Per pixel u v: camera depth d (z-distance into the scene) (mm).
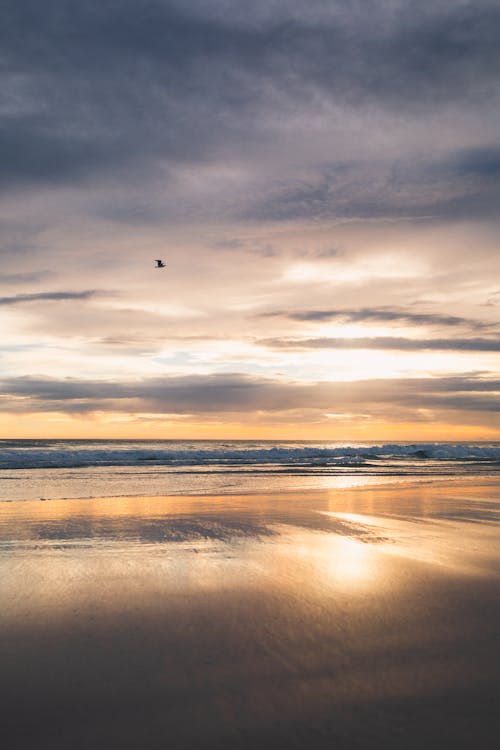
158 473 23953
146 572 6660
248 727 3213
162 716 3336
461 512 11945
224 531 9430
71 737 3109
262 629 4766
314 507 12602
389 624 4902
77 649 4309
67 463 29281
